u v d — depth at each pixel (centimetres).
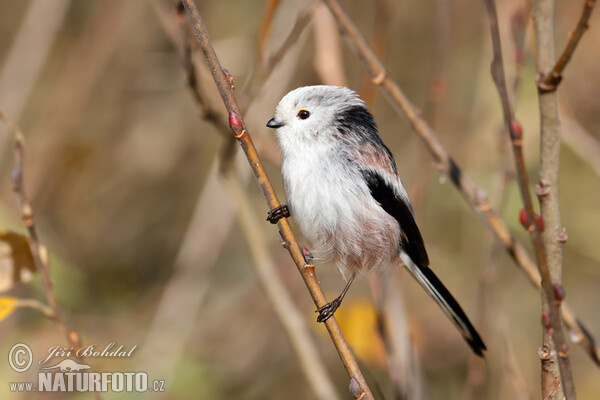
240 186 818
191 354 1065
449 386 1125
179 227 1391
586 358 1147
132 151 1402
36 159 1284
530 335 1149
